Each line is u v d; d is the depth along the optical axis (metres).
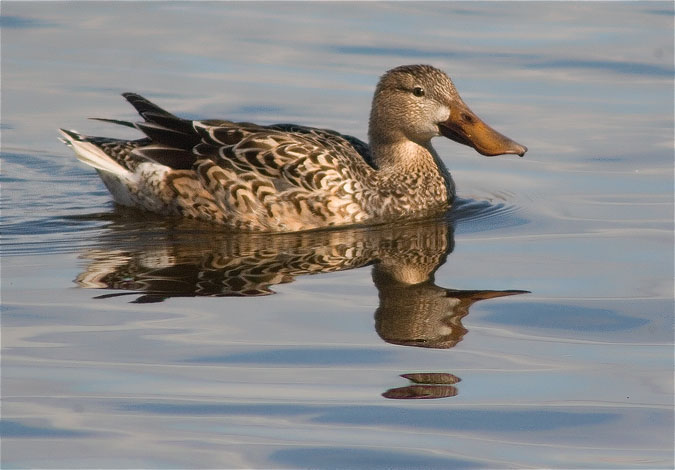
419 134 16.33
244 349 11.45
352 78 21.84
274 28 24.83
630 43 23.97
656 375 10.95
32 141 19.11
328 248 14.58
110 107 20.58
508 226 15.55
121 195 16.30
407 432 9.96
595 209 16.20
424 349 11.52
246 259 14.05
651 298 12.75
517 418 10.21
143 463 9.41
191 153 15.72
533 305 12.62
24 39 23.72
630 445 9.79
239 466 9.38
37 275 13.37
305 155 15.52
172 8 26.11
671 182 17.30
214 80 21.70
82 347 11.45
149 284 13.11
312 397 10.55
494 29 24.86
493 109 20.48
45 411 10.24
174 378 10.86
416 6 26.55
